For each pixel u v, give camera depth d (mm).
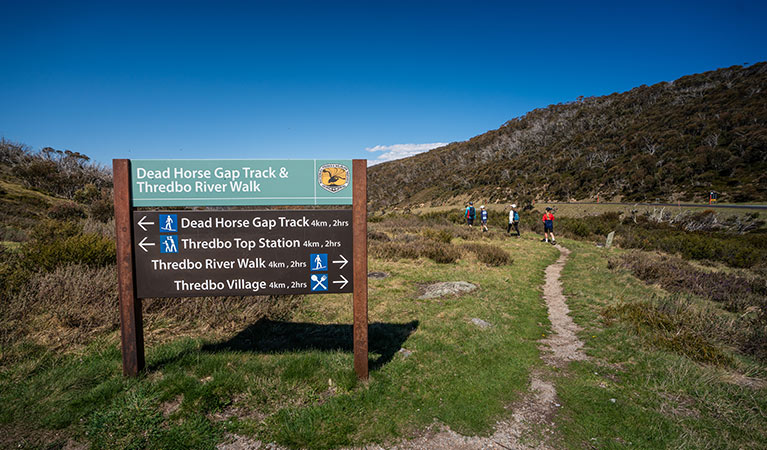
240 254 3391
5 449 2299
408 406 3002
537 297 7109
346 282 3488
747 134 44375
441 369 3664
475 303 6152
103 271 5398
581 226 20094
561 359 4172
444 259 10117
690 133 54281
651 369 3775
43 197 30875
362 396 3057
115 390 2930
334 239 3469
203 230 3334
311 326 4898
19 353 3396
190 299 5016
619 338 4699
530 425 2848
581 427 2828
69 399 2805
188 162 3275
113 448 2344
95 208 19547
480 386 3387
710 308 6230
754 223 23922
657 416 2934
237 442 2486
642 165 50219
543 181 62031
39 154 47219
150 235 3271
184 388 2941
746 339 4555
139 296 3264
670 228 24047
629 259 10906
